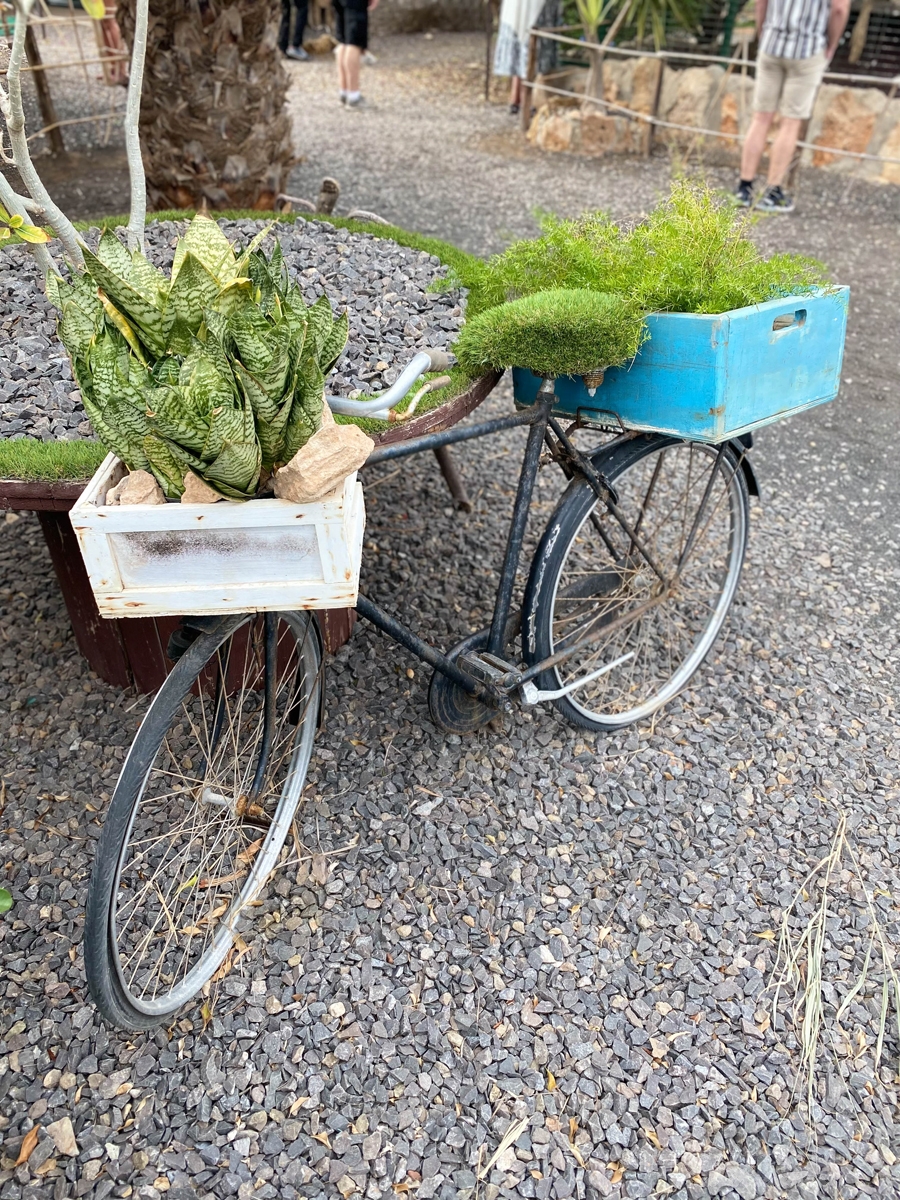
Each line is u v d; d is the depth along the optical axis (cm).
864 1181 172
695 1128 178
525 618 234
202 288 145
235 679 229
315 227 311
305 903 212
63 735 246
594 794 242
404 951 204
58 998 191
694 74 760
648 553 254
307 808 231
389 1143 173
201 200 457
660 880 222
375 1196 166
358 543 157
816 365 228
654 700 266
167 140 440
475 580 309
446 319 254
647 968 204
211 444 135
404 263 288
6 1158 168
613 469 232
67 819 225
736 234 223
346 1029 189
